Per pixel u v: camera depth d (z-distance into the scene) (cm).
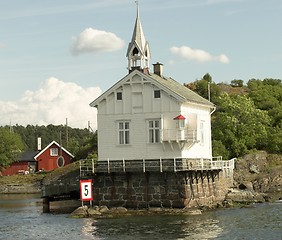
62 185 6612
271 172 9256
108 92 6084
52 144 13675
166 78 6938
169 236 4288
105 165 6050
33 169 13825
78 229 4784
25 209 7038
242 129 10200
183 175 5694
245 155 9794
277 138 10169
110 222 5112
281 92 13312
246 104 10581
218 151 9531
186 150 5988
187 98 5994
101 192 5984
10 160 13612
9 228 5075
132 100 6028
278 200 6969
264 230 4488
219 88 14612
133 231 4572
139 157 5972
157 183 5788
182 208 5672
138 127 6003
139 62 6322
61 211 6450
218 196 6744
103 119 6128
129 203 5869
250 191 7356
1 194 10906
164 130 5884
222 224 4856
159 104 5938
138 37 6359
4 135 13662
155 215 5472
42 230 4841
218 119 10456
